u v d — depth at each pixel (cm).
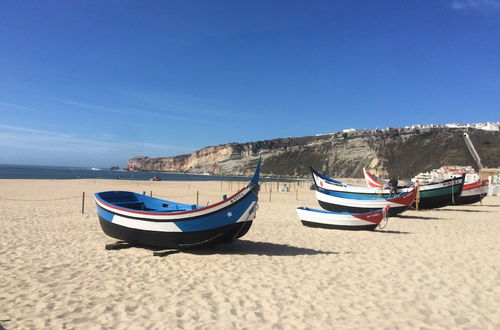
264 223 1481
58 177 7456
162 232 906
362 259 891
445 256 931
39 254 873
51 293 607
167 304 570
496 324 518
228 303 578
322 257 907
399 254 948
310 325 502
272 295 619
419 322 520
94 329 475
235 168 18700
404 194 1773
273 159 18425
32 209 1742
